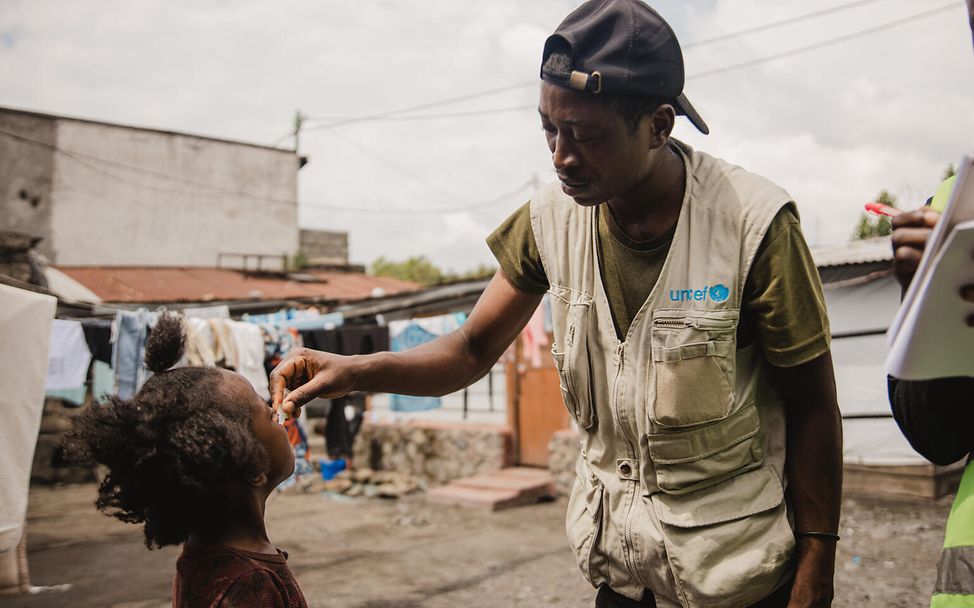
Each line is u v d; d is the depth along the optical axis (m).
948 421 1.15
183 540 1.43
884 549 5.61
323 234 26.67
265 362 7.33
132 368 7.02
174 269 21.09
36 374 4.00
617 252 1.52
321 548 6.47
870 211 1.14
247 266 23.72
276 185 24.45
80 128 21.23
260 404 1.48
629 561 1.52
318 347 7.93
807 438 1.44
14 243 10.80
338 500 8.76
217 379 1.44
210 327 6.91
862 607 4.48
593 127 1.28
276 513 8.06
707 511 1.43
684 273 1.43
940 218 0.89
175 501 1.35
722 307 1.39
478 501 7.95
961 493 1.09
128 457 1.32
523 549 6.25
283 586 1.42
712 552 1.41
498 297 1.81
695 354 1.39
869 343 7.37
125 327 7.03
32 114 20.50
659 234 1.47
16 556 5.30
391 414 10.32
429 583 5.37
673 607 1.50
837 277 7.51
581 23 1.31
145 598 5.21
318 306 13.94
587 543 1.61
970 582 0.98
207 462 1.31
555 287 1.62
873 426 7.41
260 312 16.03
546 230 1.66
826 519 1.42
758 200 1.39
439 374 1.79
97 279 18.64
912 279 0.97
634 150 1.32
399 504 8.41
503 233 1.78
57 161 20.84
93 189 21.38
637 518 1.50
